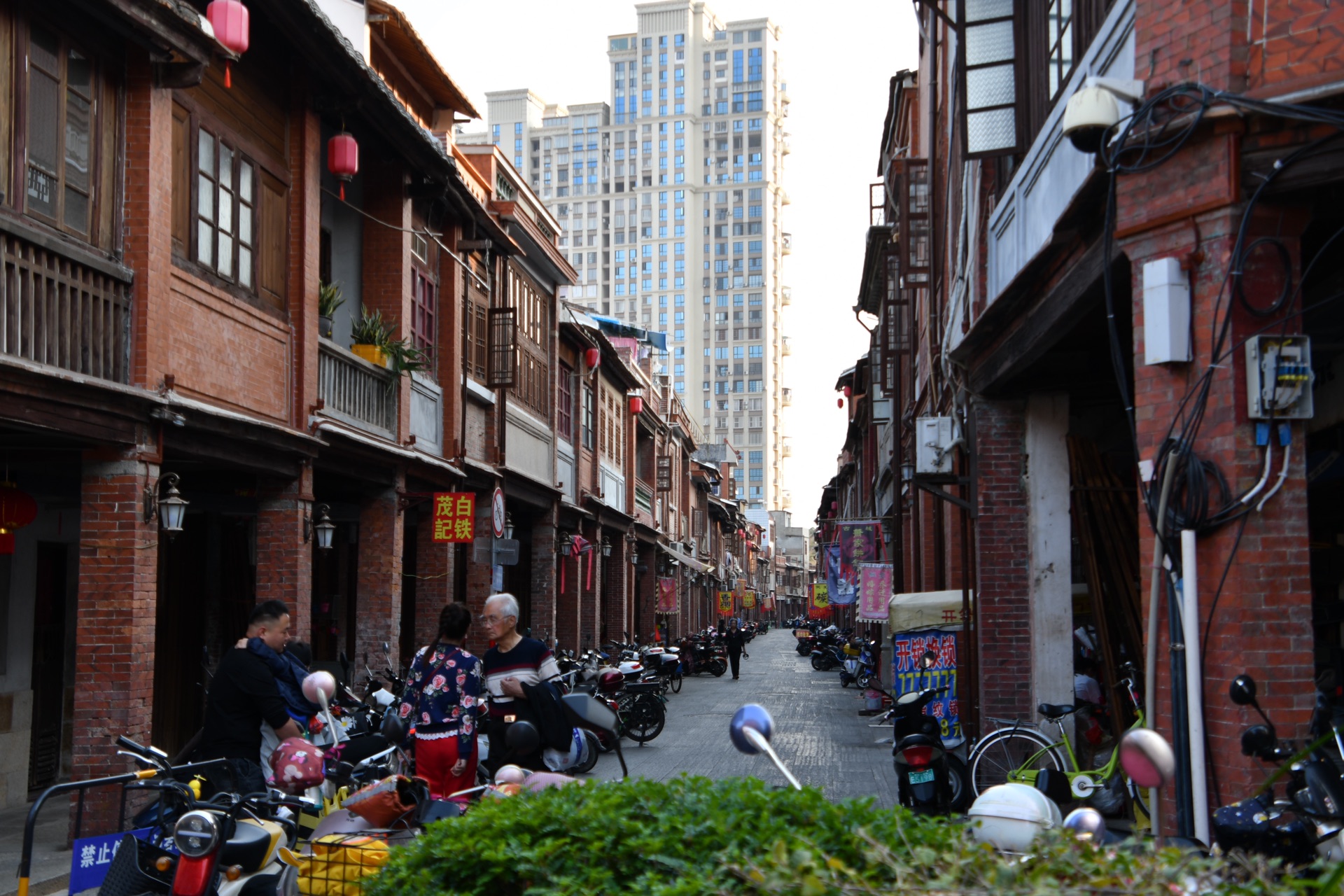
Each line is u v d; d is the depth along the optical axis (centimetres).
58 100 888
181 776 530
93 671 912
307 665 919
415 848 367
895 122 2597
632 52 15575
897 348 2217
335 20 1557
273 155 1248
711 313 15338
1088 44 804
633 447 3622
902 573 2291
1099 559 1109
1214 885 285
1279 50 598
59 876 805
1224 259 610
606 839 326
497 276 2062
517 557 1859
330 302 1386
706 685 3144
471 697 745
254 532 1534
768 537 13325
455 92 1883
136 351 951
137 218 960
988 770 1066
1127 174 665
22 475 1098
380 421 1491
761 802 336
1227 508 601
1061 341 1010
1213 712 605
